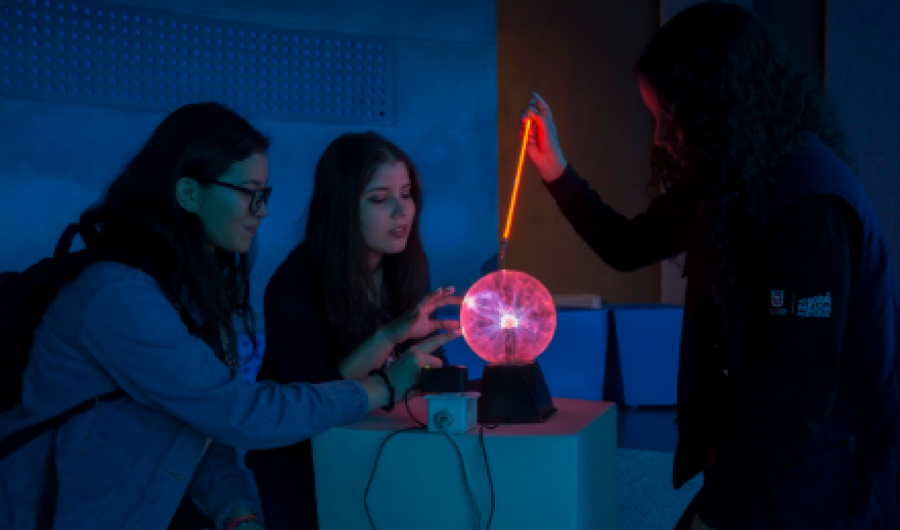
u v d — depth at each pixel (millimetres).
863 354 1105
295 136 4508
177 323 1269
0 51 3641
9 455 1267
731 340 1148
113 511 1266
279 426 1301
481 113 5078
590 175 6312
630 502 3094
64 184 3836
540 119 1916
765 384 1058
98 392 1270
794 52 1196
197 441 1347
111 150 3947
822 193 1056
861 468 1102
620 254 1860
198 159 1327
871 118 4871
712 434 1346
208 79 4215
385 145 1797
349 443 1460
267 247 4449
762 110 1125
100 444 1266
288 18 4457
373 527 1446
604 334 4910
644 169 6113
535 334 1543
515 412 1463
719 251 1142
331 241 1742
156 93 4070
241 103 4324
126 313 1216
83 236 1332
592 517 1467
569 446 1345
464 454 1383
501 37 6648
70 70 3828
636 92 6117
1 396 1286
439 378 1438
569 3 6340
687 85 1164
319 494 1498
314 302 1746
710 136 1149
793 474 1103
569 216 1938
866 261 1086
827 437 1110
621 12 6148
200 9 4168
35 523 1253
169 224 1316
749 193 1109
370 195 1737
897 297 1131
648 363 5012
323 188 1770
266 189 1398
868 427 1112
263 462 1659
